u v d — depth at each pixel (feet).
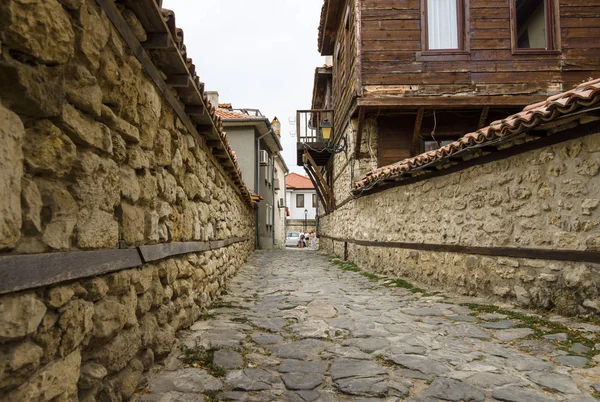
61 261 5.85
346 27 35.81
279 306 17.52
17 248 5.02
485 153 17.97
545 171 15.12
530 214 15.83
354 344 12.26
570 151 14.08
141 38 8.79
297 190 145.59
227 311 16.35
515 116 15.25
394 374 9.93
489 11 29.84
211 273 17.94
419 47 29.89
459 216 20.17
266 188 74.28
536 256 15.44
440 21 30.09
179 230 12.59
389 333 13.39
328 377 9.74
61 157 5.90
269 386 9.20
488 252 18.01
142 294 9.39
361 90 29.73
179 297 12.87
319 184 54.95
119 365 7.77
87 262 6.62
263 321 14.84
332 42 45.70
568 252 14.15
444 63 29.73
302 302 18.44
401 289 21.99
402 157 32.45
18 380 4.94
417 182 24.21
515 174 16.56
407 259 25.31
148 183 9.60
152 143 9.80
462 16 30.01
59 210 5.84
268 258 45.19
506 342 12.26
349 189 36.24
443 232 21.50
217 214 20.13
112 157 7.71
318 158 51.52
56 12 5.57
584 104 11.89
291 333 13.39
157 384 9.11
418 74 29.78
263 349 11.72
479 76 29.60
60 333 5.83
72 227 6.20
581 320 13.44
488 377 9.61
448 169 21.03
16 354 4.85
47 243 5.56
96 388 6.97
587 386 9.05
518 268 16.40
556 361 10.55
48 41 5.41
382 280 25.27
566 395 8.64
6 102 4.90
